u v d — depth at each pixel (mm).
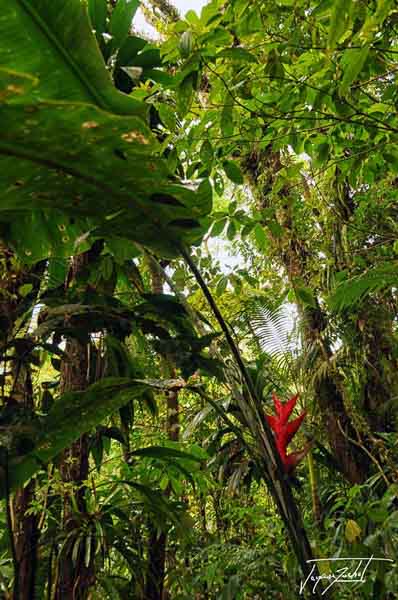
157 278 3057
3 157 1191
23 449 1557
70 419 1612
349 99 1896
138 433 3527
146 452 2129
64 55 1077
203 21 1629
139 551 2238
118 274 2412
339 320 3135
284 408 1784
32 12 1008
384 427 3076
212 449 2943
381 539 2104
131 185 1356
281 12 1652
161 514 2158
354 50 1564
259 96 2029
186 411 3584
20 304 1835
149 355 2975
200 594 2961
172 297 1806
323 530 2551
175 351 1666
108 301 1889
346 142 2164
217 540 2959
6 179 1276
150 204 1449
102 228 1563
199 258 2525
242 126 2068
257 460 1664
